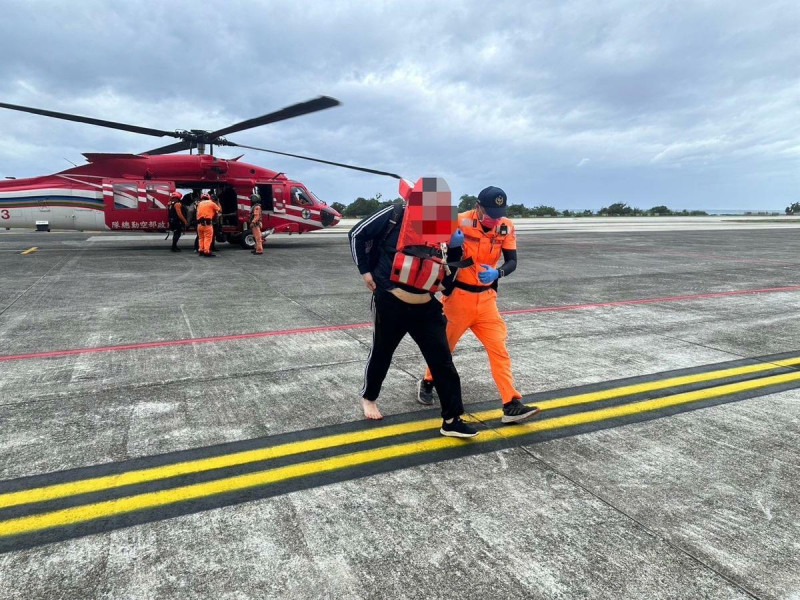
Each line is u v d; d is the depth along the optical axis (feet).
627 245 57.31
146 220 45.93
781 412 11.60
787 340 17.80
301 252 46.88
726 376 14.02
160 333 17.75
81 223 44.98
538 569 6.50
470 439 10.13
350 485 8.41
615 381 13.55
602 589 6.17
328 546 6.89
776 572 6.49
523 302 24.32
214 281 29.07
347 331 18.37
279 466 8.99
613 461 9.32
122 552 6.73
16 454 9.28
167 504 7.82
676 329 19.29
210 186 47.67
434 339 9.89
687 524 7.48
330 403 11.85
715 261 41.81
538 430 10.57
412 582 6.25
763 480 8.71
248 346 16.31
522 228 96.78
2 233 73.97
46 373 13.55
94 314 20.38
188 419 10.85
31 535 7.06
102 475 8.62
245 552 6.76
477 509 7.79
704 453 9.64
